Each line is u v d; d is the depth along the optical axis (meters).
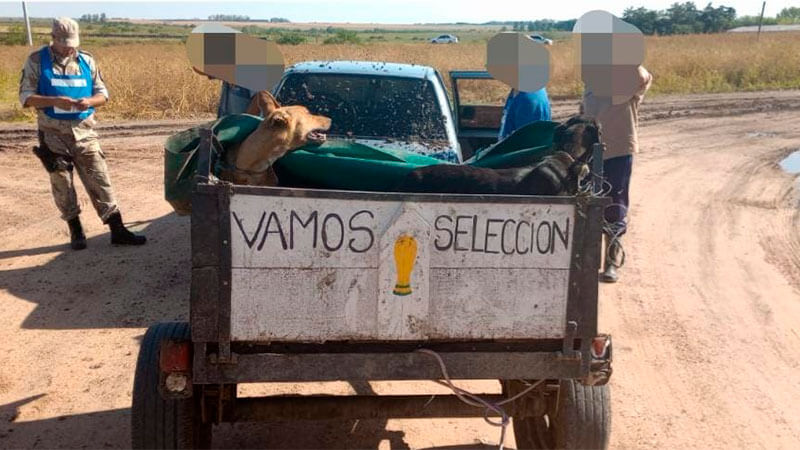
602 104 6.89
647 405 5.05
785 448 4.59
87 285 6.76
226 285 3.07
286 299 3.11
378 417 3.69
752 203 10.98
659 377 5.48
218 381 3.16
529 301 3.23
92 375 5.13
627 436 4.64
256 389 5.02
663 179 12.44
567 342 3.29
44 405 4.72
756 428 4.81
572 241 3.20
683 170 13.29
